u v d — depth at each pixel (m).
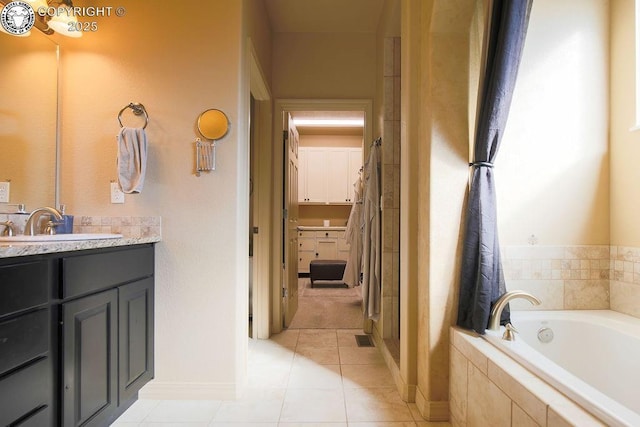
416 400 1.82
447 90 1.68
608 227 2.07
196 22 1.91
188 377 1.88
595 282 2.07
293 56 3.10
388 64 2.62
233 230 1.89
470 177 1.67
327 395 1.91
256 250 2.88
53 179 1.86
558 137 2.08
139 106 1.89
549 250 2.07
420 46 1.86
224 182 1.90
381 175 2.70
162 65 1.91
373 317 2.66
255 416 1.70
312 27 3.04
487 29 1.53
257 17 2.41
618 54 2.02
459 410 1.54
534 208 2.08
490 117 1.50
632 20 1.95
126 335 1.63
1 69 1.62
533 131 2.07
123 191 1.80
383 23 2.72
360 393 1.94
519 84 2.08
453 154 1.68
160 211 1.90
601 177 2.07
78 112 1.91
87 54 1.91
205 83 1.91
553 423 0.93
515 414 1.11
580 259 2.07
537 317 1.92
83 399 1.33
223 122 1.88
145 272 1.79
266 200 2.89
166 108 1.91
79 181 1.91
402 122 1.99
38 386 1.14
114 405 1.53
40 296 1.15
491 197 1.60
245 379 2.03
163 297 1.89
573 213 2.07
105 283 1.47
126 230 1.89
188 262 1.89
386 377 2.14
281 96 3.10
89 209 1.91
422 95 1.81
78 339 1.31
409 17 1.87
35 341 1.12
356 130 6.31
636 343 1.66
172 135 1.91
